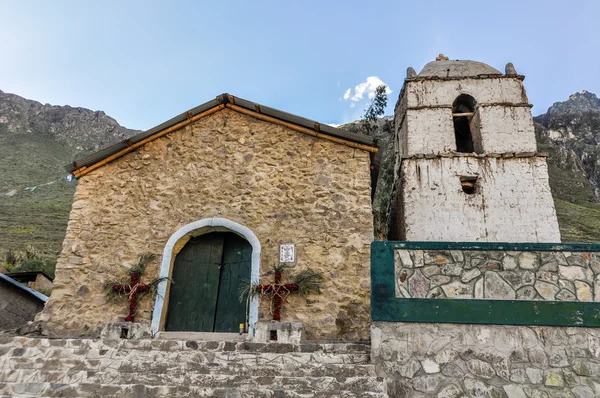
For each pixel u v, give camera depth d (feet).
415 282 18.58
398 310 18.16
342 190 28.09
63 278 26.40
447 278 18.49
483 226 32.35
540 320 17.40
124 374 17.75
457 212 32.94
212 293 27.53
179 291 27.40
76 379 17.69
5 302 36.35
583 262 18.16
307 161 29.17
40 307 39.52
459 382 16.78
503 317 17.61
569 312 17.43
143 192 28.81
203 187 28.86
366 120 65.10
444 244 19.03
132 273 25.90
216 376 17.35
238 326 26.55
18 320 37.01
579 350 16.89
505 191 33.32
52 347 19.86
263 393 16.25
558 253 18.42
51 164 237.86
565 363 16.74
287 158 29.37
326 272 25.88
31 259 80.84
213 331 26.53
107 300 25.80
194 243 28.81
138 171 29.55
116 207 28.37
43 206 152.76
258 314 24.80
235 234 28.96
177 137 30.66
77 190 28.86
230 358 18.84
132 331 22.31
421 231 32.65
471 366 17.01
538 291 17.87
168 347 20.20
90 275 26.48
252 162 29.45
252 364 18.45
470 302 17.98
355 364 17.89
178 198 28.60
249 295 25.31
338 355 18.61
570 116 260.62
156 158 29.91
